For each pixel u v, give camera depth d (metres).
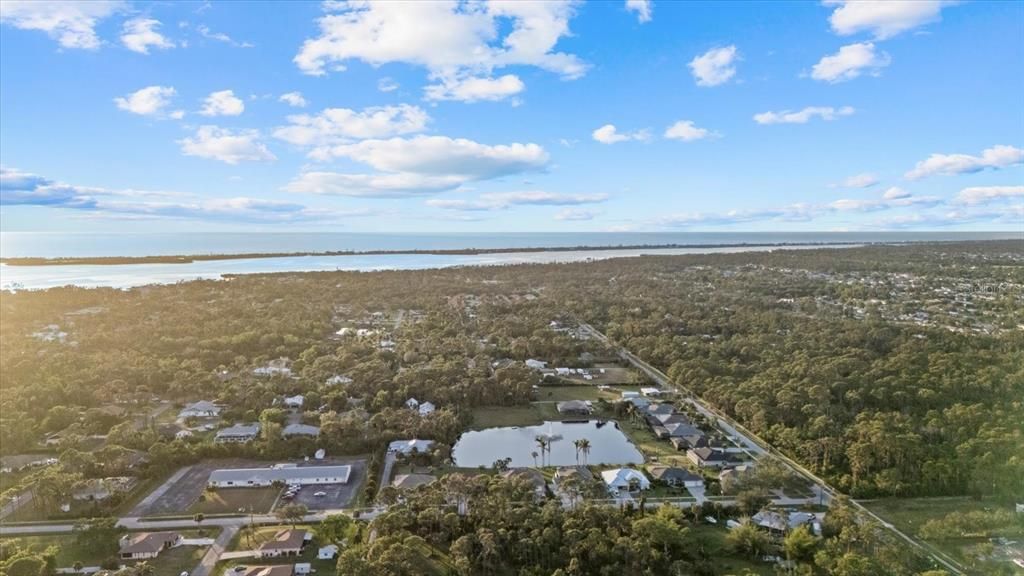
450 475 115.75
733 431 149.50
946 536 97.12
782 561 92.25
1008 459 116.56
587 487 112.06
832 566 87.38
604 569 87.50
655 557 90.06
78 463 121.38
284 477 122.19
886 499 112.75
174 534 100.69
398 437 143.12
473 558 91.06
